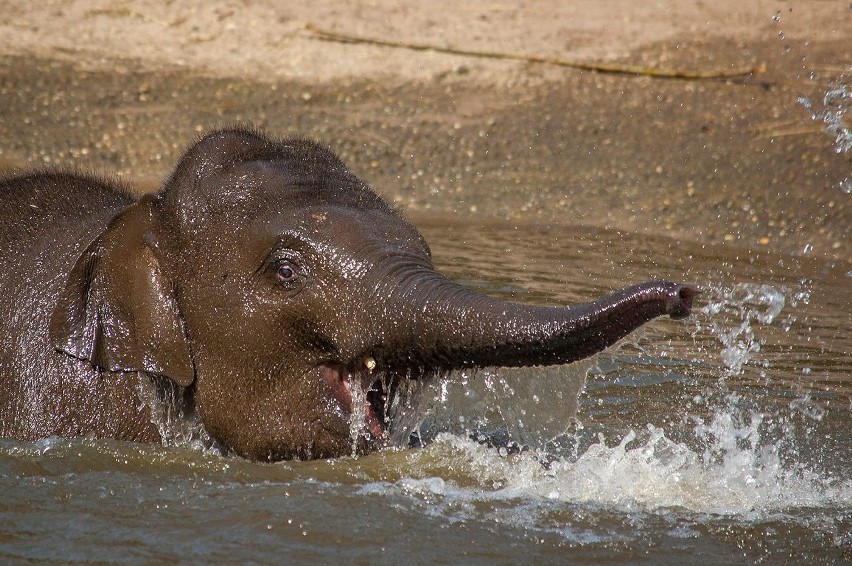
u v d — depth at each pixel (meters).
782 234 19.88
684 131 24.52
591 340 8.02
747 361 13.44
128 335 9.61
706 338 14.29
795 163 22.75
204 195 9.59
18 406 10.22
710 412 11.82
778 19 30.56
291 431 9.49
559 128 24.81
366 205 9.74
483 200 21.31
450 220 20.14
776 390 12.50
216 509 9.28
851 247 19.36
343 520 9.15
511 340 8.26
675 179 22.23
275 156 9.96
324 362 9.35
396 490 9.65
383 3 30.80
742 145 23.72
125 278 9.65
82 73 27.19
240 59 28.17
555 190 21.84
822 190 21.59
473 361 8.58
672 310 7.81
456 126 24.91
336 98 26.30
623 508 9.60
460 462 10.18
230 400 9.49
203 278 9.45
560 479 10.05
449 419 10.72
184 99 26.05
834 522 9.45
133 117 25.00
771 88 26.55
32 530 8.92
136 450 10.05
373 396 9.70
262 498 9.44
